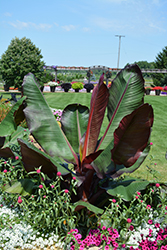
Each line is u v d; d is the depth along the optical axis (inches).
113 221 101.2
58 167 95.5
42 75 916.6
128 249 94.4
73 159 113.0
